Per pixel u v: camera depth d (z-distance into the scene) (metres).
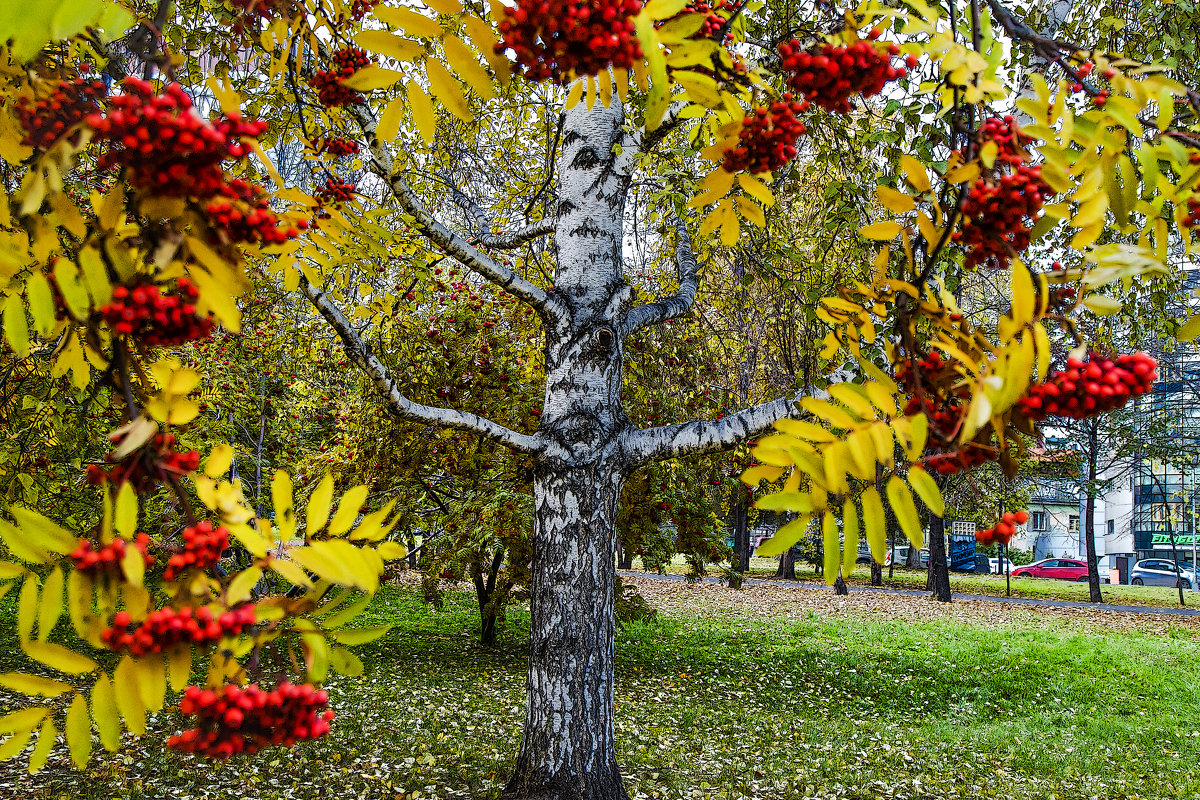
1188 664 11.60
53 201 1.26
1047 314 1.37
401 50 1.22
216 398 8.07
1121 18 4.64
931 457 1.44
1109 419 18.72
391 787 5.46
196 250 1.21
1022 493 20.86
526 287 4.55
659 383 7.45
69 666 1.14
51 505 4.36
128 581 1.11
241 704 1.17
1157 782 6.59
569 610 4.55
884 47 1.54
